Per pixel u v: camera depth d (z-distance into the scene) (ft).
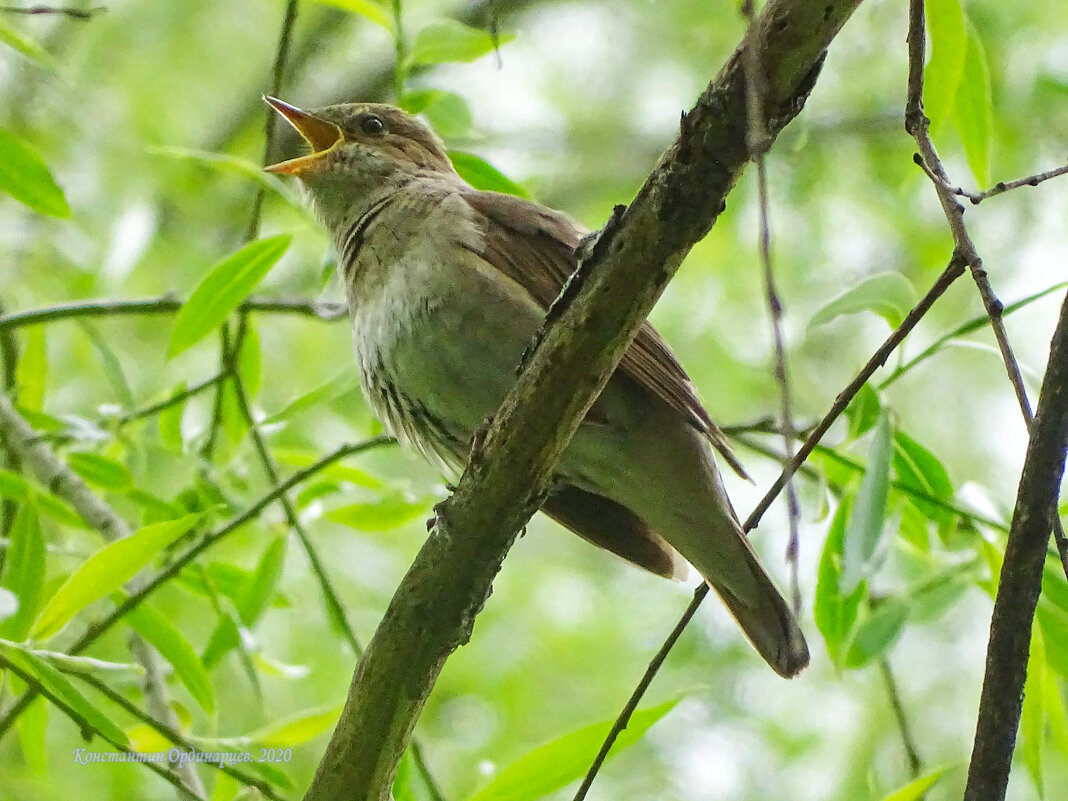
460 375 25.31
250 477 37.86
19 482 28.25
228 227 48.16
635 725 22.65
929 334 48.26
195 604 42.42
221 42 51.90
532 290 25.85
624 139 52.01
